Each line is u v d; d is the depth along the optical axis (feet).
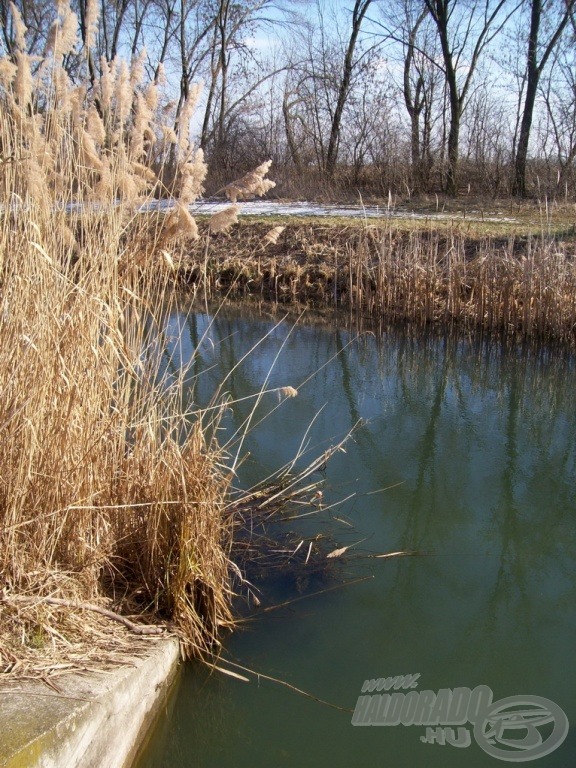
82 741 8.48
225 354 31.42
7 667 9.37
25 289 10.78
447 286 35.55
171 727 10.75
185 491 11.78
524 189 58.39
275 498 17.69
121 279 12.55
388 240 39.86
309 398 25.90
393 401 26.11
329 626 12.94
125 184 11.52
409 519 17.24
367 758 10.25
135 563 12.54
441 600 13.99
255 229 45.34
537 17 56.49
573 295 30.83
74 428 11.35
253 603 13.50
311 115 72.02
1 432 10.66
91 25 11.00
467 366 30.17
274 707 11.14
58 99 10.94
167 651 11.16
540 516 17.80
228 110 75.00
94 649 10.42
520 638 12.98
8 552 10.60
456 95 59.82
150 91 11.39
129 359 12.41
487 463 20.93
